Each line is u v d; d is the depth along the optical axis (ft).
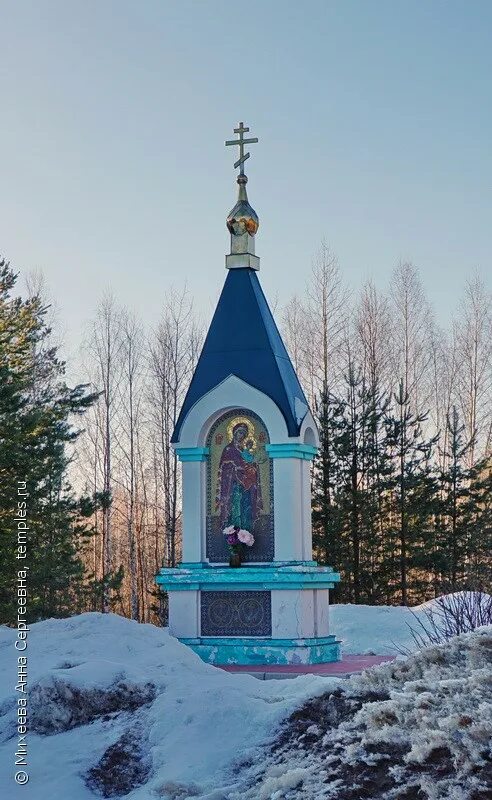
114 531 188.34
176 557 156.66
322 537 124.36
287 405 61.26
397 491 129.08
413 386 154.61
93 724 35.60
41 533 87.92
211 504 62.85
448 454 134.41
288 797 27.40
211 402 62.85
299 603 58.85
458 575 128.98
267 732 32.45
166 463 146.41
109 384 155.33
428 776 25.90
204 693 35.01
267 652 58.39
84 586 101.50
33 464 82.28
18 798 31.17
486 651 33.19
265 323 64.23
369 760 27.76
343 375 143.43
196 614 61.11
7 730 36.40
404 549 127.24
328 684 34.30
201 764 31.45
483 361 157.17
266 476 61.67
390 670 34.19
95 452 155.63
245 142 67.41
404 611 76.54
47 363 114.01
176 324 154.81
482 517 131.03
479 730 26.58
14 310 97.86
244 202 66.54
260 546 61.41
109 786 31.91
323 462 125.80
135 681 36.81
